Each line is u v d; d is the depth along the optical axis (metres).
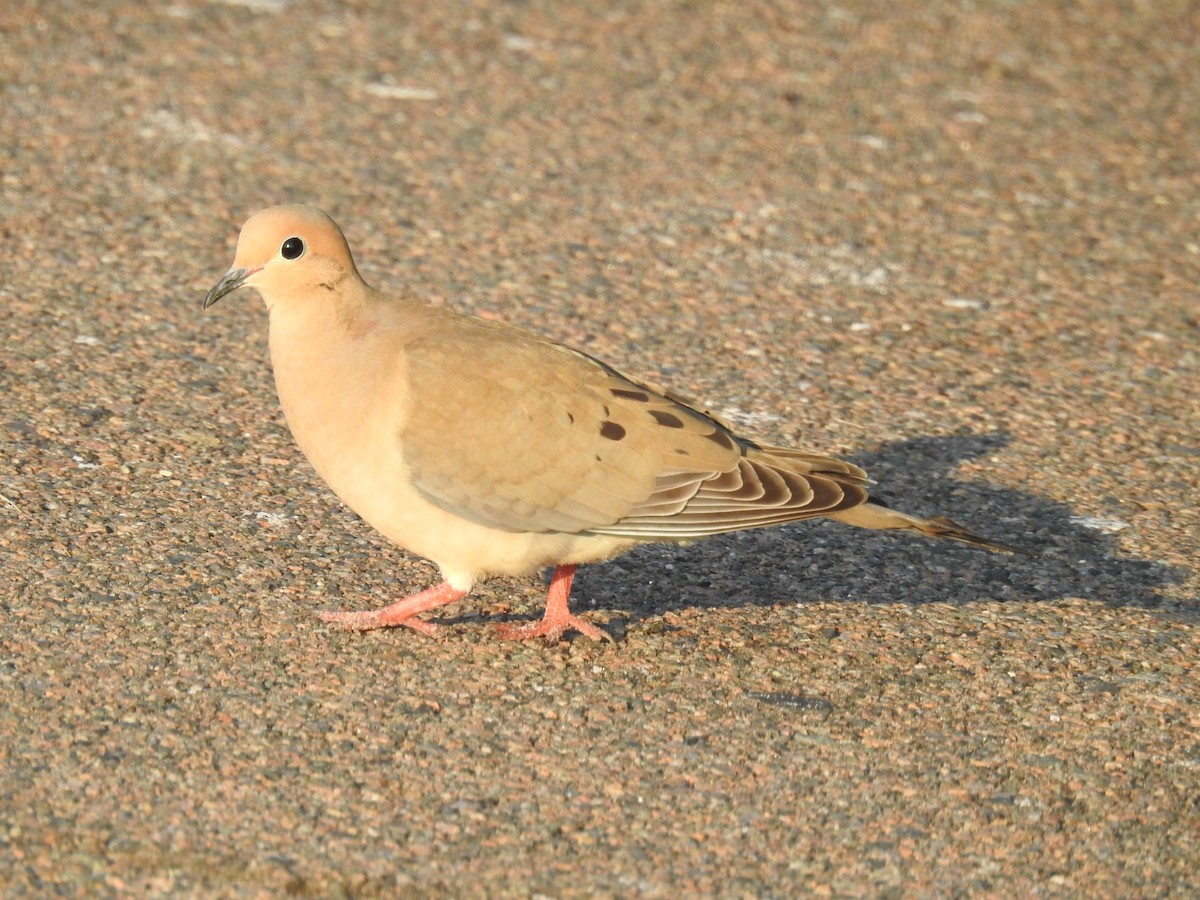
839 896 7.73
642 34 21.45
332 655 9.53
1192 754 9.06
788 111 19.53
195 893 7.41
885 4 23.33
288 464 11.79
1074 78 21.31
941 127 19.45
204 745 8.52
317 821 7.99
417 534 9.67
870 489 12.08
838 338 14.52
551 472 9.45
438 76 19.58
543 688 9.38
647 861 7.89
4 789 8.00
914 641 10.13
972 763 8.88
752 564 11.04
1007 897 7.79
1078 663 9.97
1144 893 7.88
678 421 9.69
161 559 10.38
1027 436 13.05
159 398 12.53
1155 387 14.00
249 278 9.64
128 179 16.38
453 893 7.55
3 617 9.52
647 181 17.44
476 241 15.80
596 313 14.59
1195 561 11.34
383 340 9.64
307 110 18.33
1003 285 15.80
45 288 14.15
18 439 11.67
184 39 19.94
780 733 9.06
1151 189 18.30
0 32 19.55
